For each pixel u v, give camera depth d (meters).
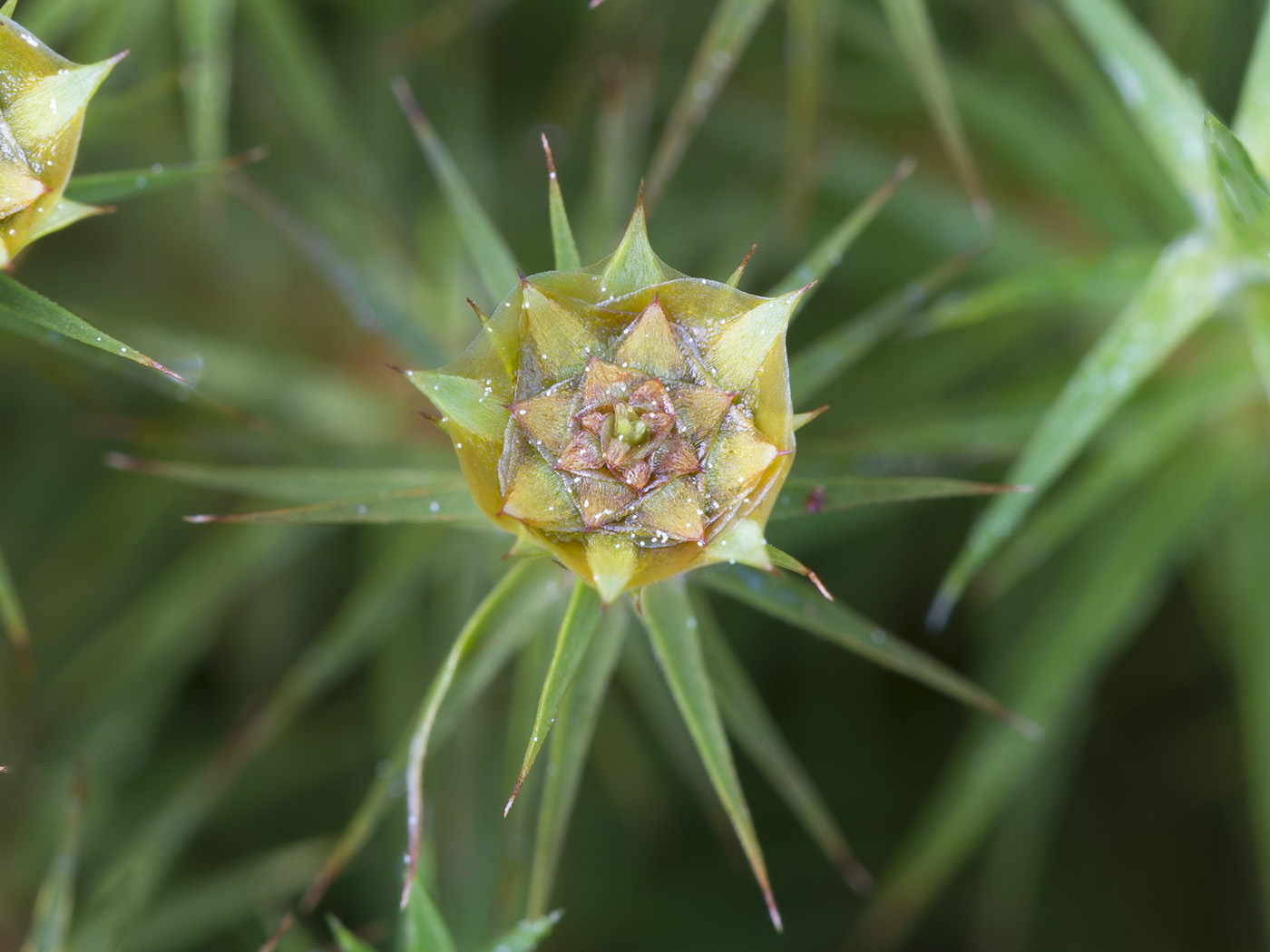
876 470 0.07
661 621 0.06
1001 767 0.07
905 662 0.06
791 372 0.07
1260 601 0.07
